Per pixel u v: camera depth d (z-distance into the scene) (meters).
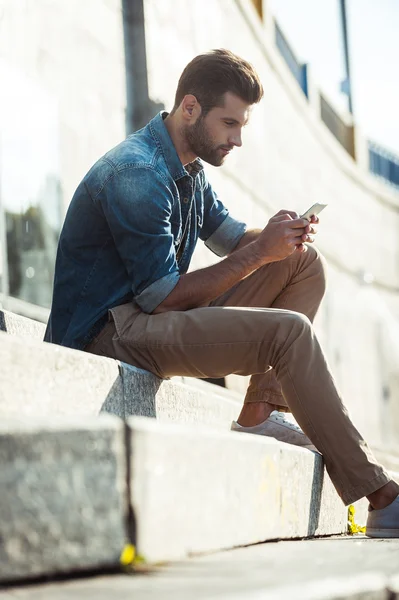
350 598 2.13
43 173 8.00
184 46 11.15
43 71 8.09
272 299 4.38
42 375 2.88
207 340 3.82
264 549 3.01
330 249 20.56
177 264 4.32
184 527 2.52
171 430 2.45
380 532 3.88
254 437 3.20
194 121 4.10
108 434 2.22
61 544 2.12
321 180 20.08
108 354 3.96
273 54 15.72
